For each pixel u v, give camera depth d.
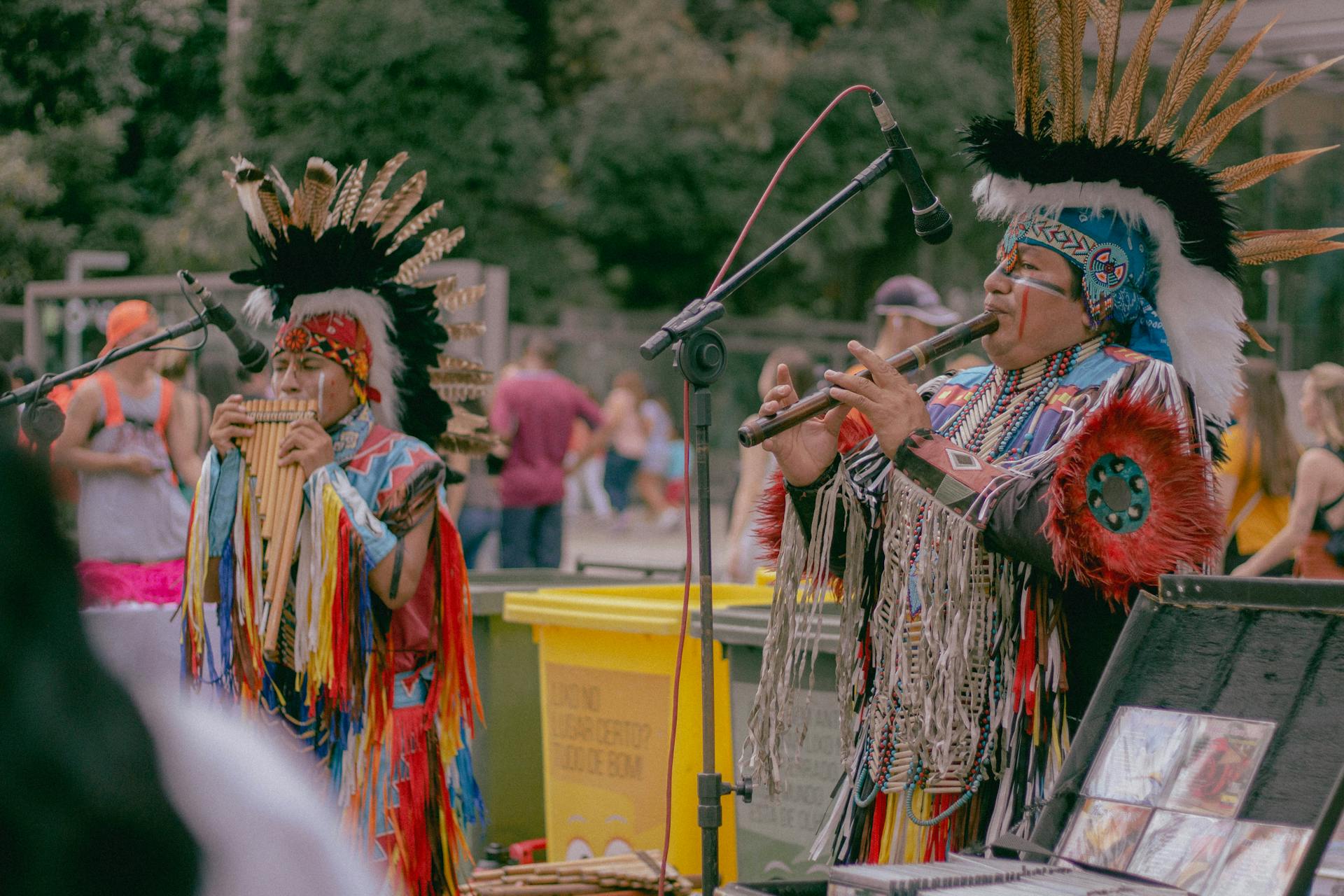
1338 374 7.58
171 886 1.33
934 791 3.39
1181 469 3.06
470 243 29.00
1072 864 2.76
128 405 7.38
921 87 30.56
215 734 1.49
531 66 32.81
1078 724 3.31
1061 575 3.10
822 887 3.21
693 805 5.30
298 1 25.44
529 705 6.36
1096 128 3.62
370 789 4.21
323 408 4.43
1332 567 7.42
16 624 1.28
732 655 5.16
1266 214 11.10
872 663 3.63
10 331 13.18
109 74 18.14
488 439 5.04
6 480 1.29
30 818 1.25
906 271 33.66
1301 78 3.57
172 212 21.84
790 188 31.19
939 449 3.35
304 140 25.27
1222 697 2.73
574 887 4.94
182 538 7.37
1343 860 2.43
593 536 26.05
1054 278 3.48
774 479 3.83
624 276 34.25
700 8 33.81
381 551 4.20
